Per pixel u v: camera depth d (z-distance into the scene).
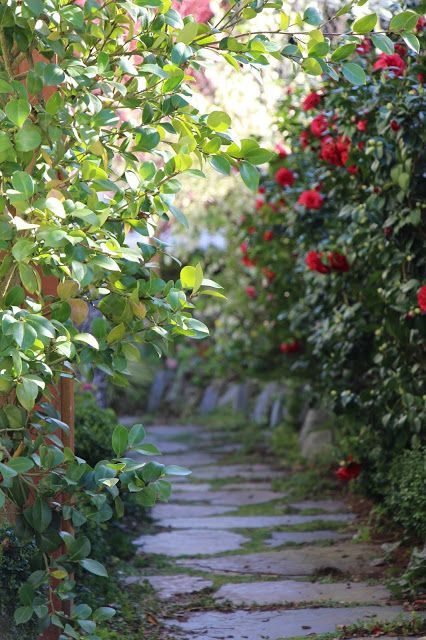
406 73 5.47
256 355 12.15
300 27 3.65
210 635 4.65
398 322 6.12
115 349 3.72
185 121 3.62
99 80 3.60
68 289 3.49
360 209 6.11
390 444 6.48
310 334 8.80
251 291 11.54
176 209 3.59
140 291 3.70
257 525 7.54
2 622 3.58
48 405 3.62
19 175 3.18
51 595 3.61
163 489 3.47
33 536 3.56
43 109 3.57
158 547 6.82
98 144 3.51
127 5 3.45
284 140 8.33
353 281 6.94
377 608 4.93
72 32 3.57
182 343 16.06
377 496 7.27
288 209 8.52
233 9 3.88
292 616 4.91
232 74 8.25
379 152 5.59
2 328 3.06
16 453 3.53
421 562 5.15
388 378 6.27
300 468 10.15
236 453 11.80
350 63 3.63
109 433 6.51
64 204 3.27
